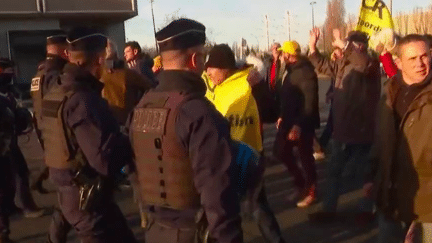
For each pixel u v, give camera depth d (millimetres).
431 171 2541
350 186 5746
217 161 1896
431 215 2570
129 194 5793
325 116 11547
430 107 2486
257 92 3512
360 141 4309
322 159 7293
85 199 2588
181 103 1962
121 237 2828
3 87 4223
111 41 4258
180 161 1966
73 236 4477
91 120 2543
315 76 4801
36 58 20188
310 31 5184
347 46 4340
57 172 2711
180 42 2025
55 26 20547
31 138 10188
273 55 6859
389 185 2715
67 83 2631
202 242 1942
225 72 3295
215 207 1873
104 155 2523
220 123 1939
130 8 20391
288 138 4922
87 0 19969
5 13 19281
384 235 2859
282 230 4512
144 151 2084
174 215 2025
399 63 2703
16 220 5012
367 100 4227
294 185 5359
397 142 2666
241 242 1933
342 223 4609
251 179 2539
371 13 5273
